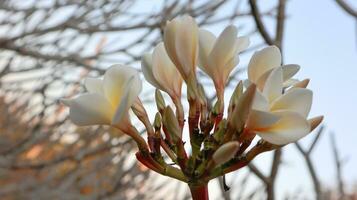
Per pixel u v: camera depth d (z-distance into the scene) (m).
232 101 0.54
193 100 0.55
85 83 0.57
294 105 0.53
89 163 2.19
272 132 0.52
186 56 0.56
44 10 2.03
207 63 0.57
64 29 1.99
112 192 2.03
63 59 2.04
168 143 0.54
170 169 0.54
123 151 2.07
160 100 0.57
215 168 0.53
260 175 0.95
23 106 2.26
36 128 2.11
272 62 0.56
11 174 2.32
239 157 0.53
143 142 0.55
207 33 0.59
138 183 2.06
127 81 0.54
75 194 2.16
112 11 1.92
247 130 0.52
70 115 0.54
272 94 0.53
